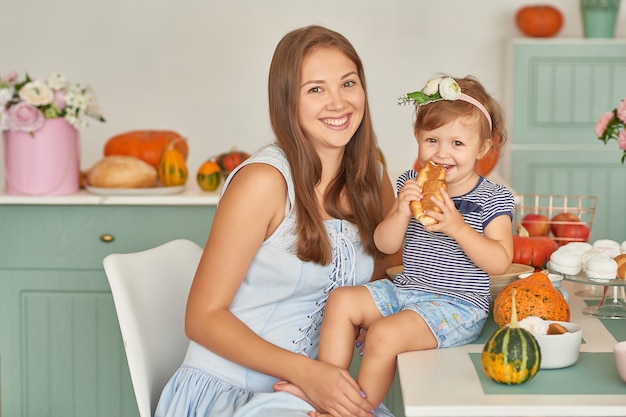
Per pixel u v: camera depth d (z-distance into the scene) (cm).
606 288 228
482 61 528
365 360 193
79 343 336
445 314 197
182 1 520
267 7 521
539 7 495
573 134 493
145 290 220
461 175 208
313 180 212
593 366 179
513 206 210
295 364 197
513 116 493
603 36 488
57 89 329
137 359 208
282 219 210
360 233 221
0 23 518
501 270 200
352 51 215
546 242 255
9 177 332
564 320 197
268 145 217
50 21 518
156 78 524
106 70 522
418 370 179
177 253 240
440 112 204
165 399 212
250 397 207
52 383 338
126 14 519
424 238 211
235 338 202
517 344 167
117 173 333
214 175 346
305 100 208
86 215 331
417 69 529
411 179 208
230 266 204
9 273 333
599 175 495
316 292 216
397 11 525
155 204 331
